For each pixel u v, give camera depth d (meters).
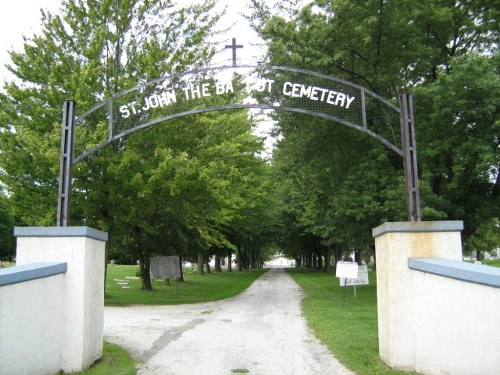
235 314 15.28
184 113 9.09
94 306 7.76
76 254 7.29
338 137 20.50
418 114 18.08
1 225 59.31
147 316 14.70
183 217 21.05
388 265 7.26
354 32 17.56
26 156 16.48
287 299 21.08
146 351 9.05
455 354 6.15
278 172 26.50
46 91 17.36
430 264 6.55
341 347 9.20
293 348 9.38
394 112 18.31
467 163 16.72
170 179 17.17
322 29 18.03
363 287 27.94
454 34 19.25
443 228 7.24
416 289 7.00
